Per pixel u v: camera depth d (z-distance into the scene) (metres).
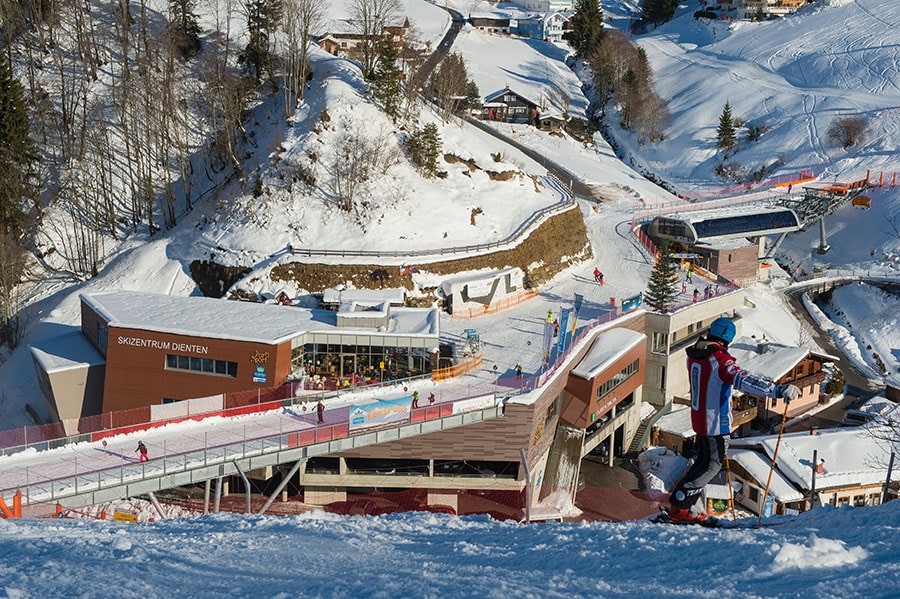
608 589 8.59
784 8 183.62
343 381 52.22
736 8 185.38
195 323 53.25
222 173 83.06
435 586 8.95
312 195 75.25
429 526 13.23
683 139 132.88
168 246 76.06
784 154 120.50
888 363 77.06
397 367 54.03
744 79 150.62
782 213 91.88
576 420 56.84
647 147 133.75
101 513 44.34
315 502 50.38
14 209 76.69
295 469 45.81
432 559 10.68
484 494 50.62
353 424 46.41
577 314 67.38
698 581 8.58
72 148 86.19
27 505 37.47
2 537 12.97
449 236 75.31
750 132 128.62
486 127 124.50
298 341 52.72
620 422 61.06
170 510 47.06
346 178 75.94
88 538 12.61
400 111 86.50
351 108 82.50
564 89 148.62
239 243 72.25
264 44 93.88
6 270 69.88
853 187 103.69
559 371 54.22
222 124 87.94
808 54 157.38
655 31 192.50
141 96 89.62
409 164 80.75
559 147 123.62
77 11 101.50
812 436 53.91
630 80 141.00
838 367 75.62
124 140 88.81
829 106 132.25
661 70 164.25
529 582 9.02
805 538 9.78
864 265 93.88
